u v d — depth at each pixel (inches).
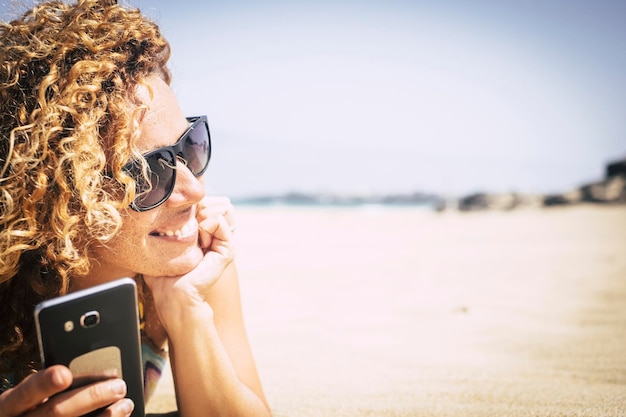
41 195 47.1
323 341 113.0
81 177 47.0
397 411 70.6
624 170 756.6
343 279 200.4
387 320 133.4
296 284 190.1
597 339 109.1
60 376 36.8
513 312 141.7
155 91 52.3
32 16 53.5
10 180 47.2
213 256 55.5
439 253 288.8
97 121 49.4
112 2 56.3
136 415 44.0
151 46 53.4
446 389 79.4
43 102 47.8
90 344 41.3
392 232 422.3
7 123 49.1
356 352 103.4
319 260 256.7
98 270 52.2
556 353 99.5
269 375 89.3
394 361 96.9
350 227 464.8
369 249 307.0
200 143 57.6
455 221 540.4
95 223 47.8
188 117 59.8
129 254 51.1
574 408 69.2
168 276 53.7
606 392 75.9
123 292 42.5
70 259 48.1
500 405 71.3
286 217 566.6
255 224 474.3
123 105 49.4
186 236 53.1
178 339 53.2
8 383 52.1
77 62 49.3
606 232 400.8
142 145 50.6
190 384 52.9
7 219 46.8
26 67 50.3
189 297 53.0
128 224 50.2
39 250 49.1
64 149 47.5
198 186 52.7
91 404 39.0
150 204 50.3
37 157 47.7
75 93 48.0
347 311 144.3
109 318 42.0
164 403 77.1
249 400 54.9
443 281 196.5
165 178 51.1
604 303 150.0
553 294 167.9
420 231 431.2
